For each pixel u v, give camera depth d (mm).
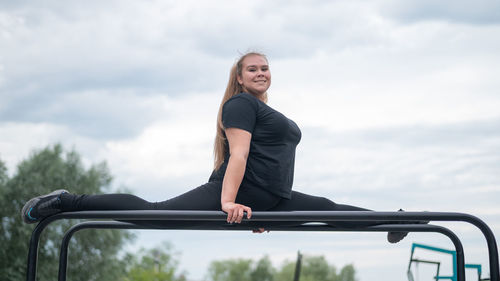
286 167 2795
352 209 2889
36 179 25281
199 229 2918
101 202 2656
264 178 2748
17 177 25375
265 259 77500
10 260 24266
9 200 24812
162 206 2689
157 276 30812
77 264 24766
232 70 3023
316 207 2865
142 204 2682
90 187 26156
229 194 2594
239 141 2688
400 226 2844
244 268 77750
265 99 3084
